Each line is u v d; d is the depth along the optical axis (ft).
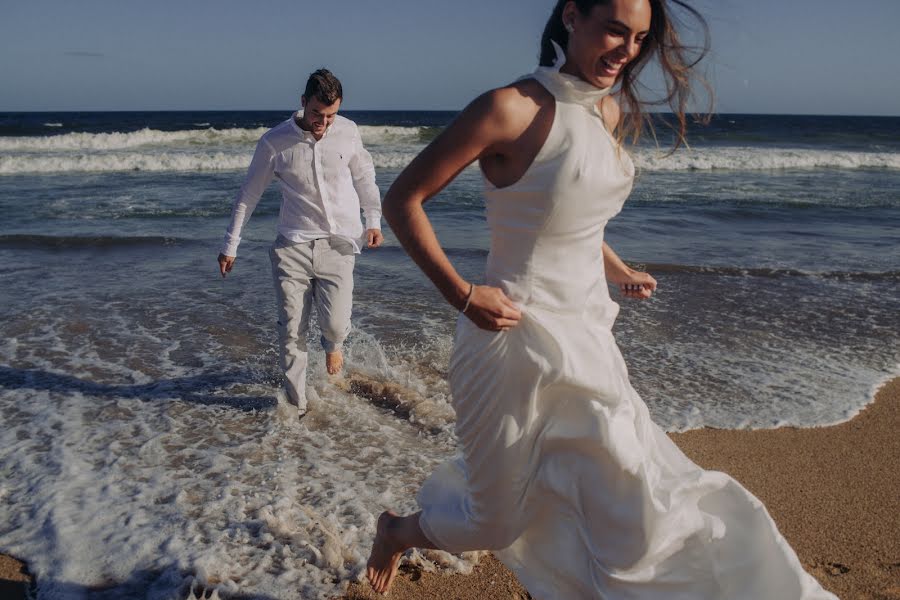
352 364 16.31
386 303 21.83
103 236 31.58
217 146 89.30
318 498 10.95
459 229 35.78
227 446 12.71
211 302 21.91
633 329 19.67
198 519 10.32
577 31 5.74
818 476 11.90
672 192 51.70
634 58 6.41
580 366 6.09
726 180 61.41
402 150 80.02
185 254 28.94
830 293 23.71
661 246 31.65
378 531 7.93
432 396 14.83
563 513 6.56
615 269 7.93
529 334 6.09
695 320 20.59
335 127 13.37
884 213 42.88
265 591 8.78
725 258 29.19
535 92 5.76
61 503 10.71
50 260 27.71
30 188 52.16
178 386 15.43
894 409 14.53
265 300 22.22
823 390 15.48
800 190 54.29
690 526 6.11
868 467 12.20
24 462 12.01
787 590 6.07
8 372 16.11
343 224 13.61
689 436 13.30
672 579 6.22
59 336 18.63
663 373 16.42
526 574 6.93
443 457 12.44
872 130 161.68
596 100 5.87
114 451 12.46
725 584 6.24
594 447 6.10
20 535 9.93
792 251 30.86
